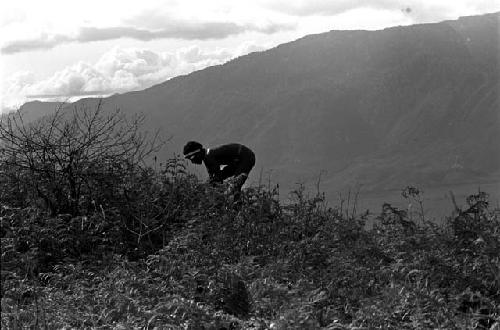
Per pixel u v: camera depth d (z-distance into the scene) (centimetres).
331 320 601
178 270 712
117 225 852
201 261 725
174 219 886
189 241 753
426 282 648
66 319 600
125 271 693
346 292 663
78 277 718
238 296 653
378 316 579
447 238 738
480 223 747
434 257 688
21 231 791
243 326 582
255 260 800
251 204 869
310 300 630
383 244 800
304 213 866
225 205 859
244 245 822
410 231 774
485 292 659
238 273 702
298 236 860
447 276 675
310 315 586
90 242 823
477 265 671
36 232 777
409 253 730
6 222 778
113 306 613
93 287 668
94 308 618
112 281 673
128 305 607
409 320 595
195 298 663
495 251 695
